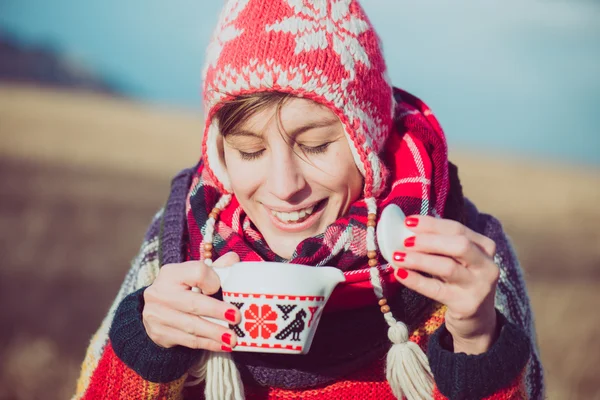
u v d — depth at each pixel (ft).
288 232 7.55
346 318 7.50
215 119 7.55
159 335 6.62
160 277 6.66
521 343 6.53
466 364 6.40
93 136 73.31
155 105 234.17
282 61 6.91
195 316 6.51
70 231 29.27
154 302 6.66
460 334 6.52
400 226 6.34
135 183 45.19
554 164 124.98
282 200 7.17
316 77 6.91
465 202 8.64
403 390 6.93
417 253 6.24
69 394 16.39
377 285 7.11
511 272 7.98
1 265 23.52
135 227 31.42
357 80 7.16
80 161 53.01
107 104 147.43
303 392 7.55
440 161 7.90
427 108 8.43
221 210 8.01
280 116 6.97
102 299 21.58
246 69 6.93
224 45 7.18
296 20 7.02
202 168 8.56
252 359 7.48
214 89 7.22
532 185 67.46
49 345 17.81
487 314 6.44
